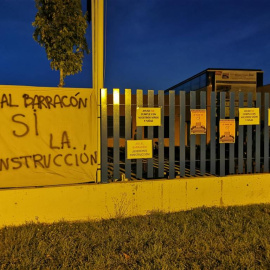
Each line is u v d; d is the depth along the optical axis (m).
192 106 4.55
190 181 4.40
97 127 4.14
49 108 3.97
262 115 5.13
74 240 3.36
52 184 4.02
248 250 3.11
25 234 3.42
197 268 2.72
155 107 4.36
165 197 4.30
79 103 4.07
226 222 3.86
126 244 3.23
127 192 4.14
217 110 4.73
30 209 3.84
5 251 3.01
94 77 4.13
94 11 4.11
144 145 4.34
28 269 2.70
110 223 3.86
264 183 4.73
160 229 3.65
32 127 3.93
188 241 3.32
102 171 4.12
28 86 3.89
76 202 3.97
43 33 10.13
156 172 5.57
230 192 4.59
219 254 3.01
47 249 3.09
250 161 4.83
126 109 4.23
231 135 4.69
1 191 3.74
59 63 10.53
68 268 2.71
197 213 4.20
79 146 4.09
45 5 10.23
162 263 2.77
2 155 3.84
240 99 4.73
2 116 3.81
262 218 3.99
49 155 4.00
